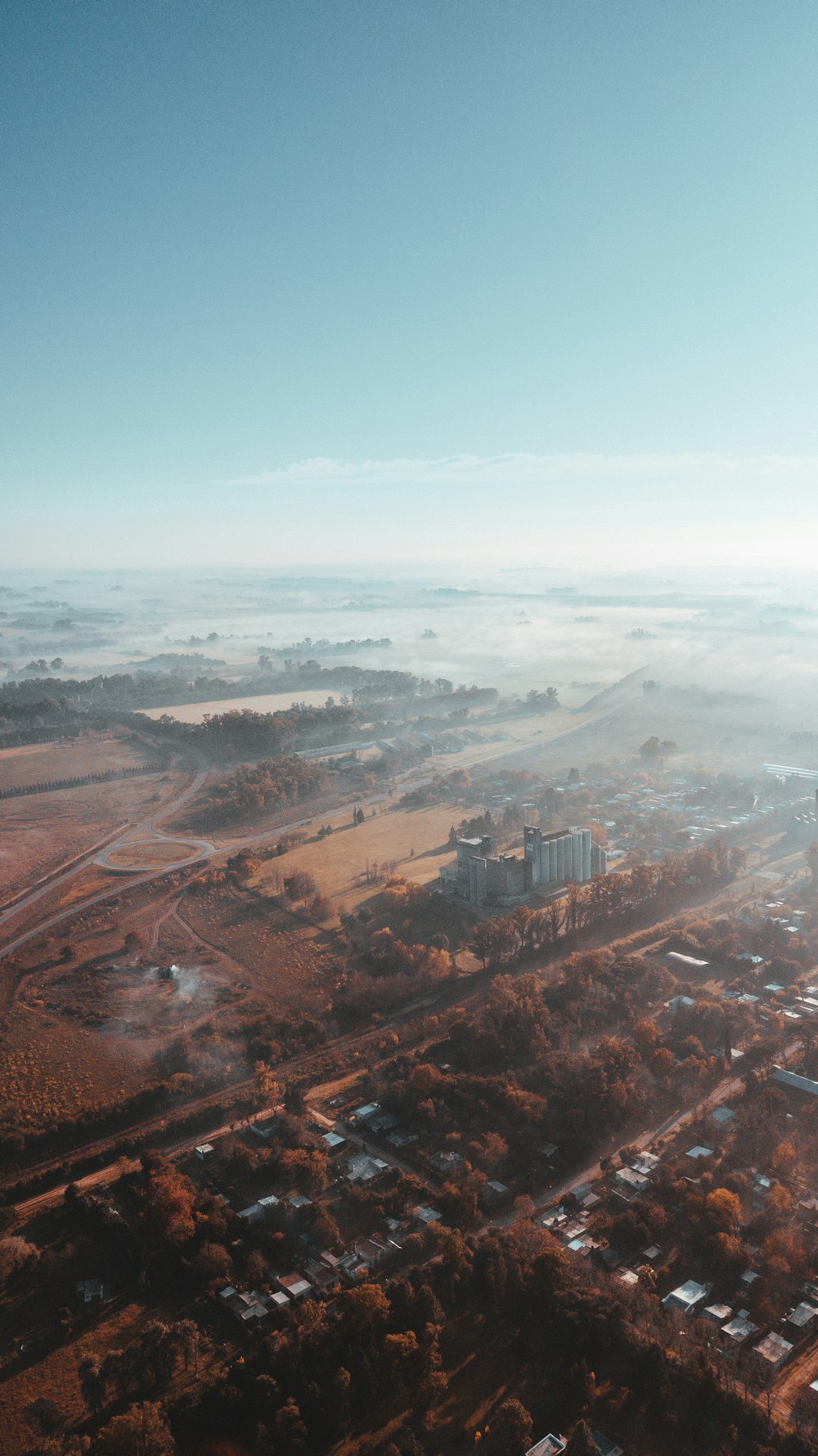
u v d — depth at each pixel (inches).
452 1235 6397.6
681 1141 7869.1
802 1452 4990.2
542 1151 7706.7
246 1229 6825.8
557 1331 5782.5
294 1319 5989.2
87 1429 5369.1
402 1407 5487.2
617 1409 5354.3
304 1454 5172.2
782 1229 6599.4
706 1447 5132.9
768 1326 5880.9
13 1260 6545.3
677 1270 6397.6
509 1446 5064.0
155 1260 6569.9
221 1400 5374.0
